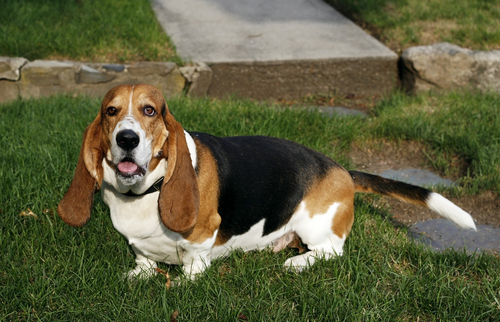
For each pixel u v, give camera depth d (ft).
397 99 21.31
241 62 22.40
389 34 26.00
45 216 12.44
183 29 25.66
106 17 24.76
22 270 10.64
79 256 11.11
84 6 26.04
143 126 8.76
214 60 22.26
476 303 10.10
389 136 18.56
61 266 10.85
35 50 21.42
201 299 10.17
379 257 11.87
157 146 9.12
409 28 26.23
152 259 10.89
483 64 22.27
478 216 14.30
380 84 23.89
